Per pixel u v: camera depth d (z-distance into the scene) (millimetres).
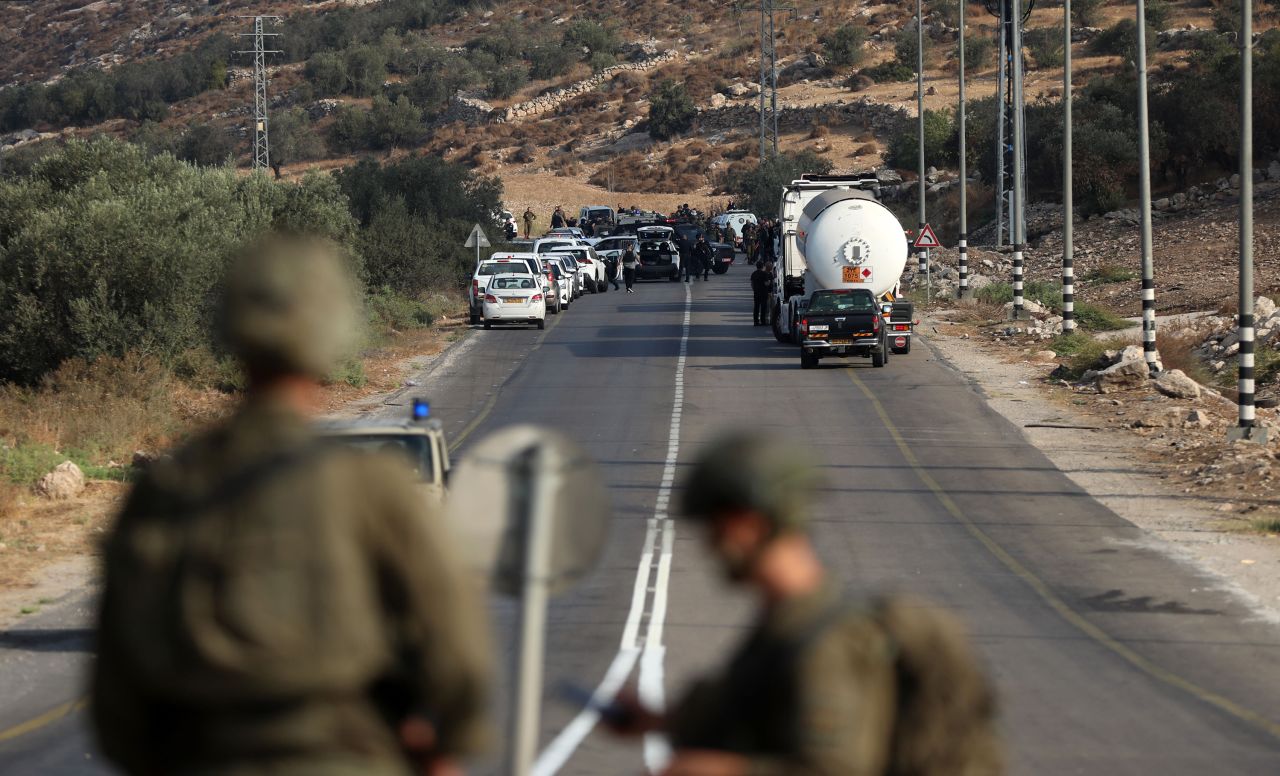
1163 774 36875
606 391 135375
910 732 11211
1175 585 64750
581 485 12719
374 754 10961
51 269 126000
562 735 40844
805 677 10875
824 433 111625
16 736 42156
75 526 80125
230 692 10555
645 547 73938
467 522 12602
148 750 11195
